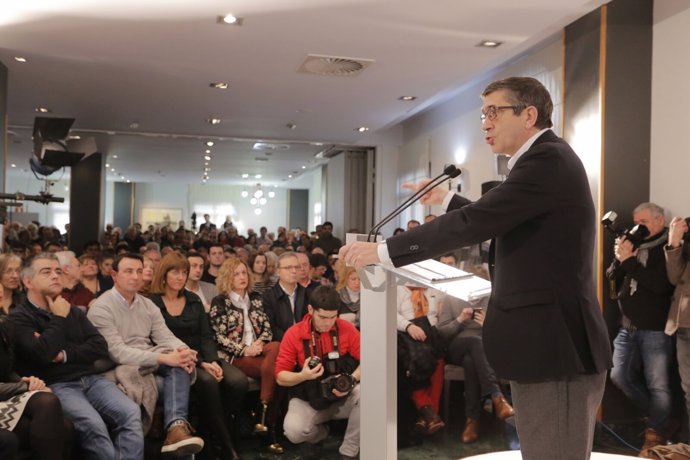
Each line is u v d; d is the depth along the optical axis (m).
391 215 1.64
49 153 5.91
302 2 3.97
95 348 3.18
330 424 4.16
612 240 4.24
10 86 6.17
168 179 19.45
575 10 4.07
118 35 4.59
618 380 3.99
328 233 10.45
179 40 4.70
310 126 8.30
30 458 2.74
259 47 4.86
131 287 3.42
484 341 1.35
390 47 4.84
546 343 1.26
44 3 3.99
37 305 3.13
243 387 3.60
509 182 1.28
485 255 2.54
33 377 2.89
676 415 3.95
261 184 20.95
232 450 3.41
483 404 4.05
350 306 4.21
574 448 1.29
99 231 12.84
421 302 4.00
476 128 7.41
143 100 6.79
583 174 1.32
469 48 4.85
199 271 4.39
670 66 4.14
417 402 3.82
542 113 1.37
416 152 9.36
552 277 1.28
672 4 4.13
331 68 5.43
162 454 3.12
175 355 3.33
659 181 4.22
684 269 3.57
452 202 1.64
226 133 9.08
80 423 2.89
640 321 3.77
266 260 5.27
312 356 3.47
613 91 4.27
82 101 6.87
